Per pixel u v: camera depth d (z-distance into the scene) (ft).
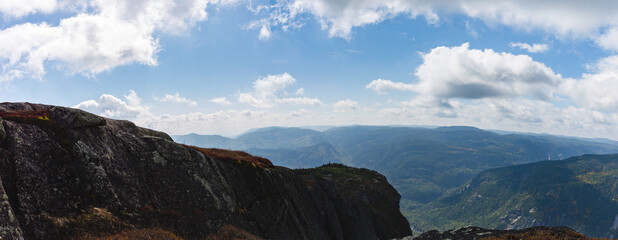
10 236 47.85
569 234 80.12
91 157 71.00
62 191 61.93
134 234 66.18
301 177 199.82
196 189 93.30
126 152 82.64
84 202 64.34
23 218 52.85
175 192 86.74
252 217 112.57
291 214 138.82
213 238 85.87
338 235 178.50
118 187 73.00
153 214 76.64
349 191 221.66
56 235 55.36
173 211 82.28
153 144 91.76
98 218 63.36
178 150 98.07
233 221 99.60
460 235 116.78
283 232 125.39
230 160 122.83
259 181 128.77
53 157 64.69
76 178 65.82
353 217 196.44
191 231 82.38
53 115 72.02
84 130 74.74
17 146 60.18
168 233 74.02
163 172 87.71
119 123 92.58
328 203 190.60
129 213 71.10
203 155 107.45
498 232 104.37
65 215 59.41
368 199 224.12
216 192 100.42
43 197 58.18
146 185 81.00
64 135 69.92
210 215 91.56
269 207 125.59
